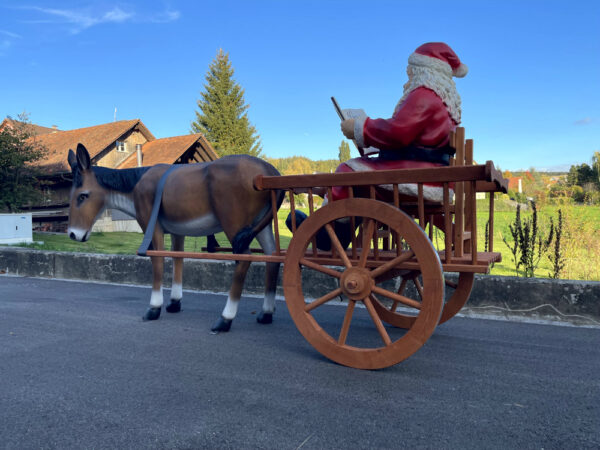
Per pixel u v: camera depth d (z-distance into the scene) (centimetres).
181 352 352
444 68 332
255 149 4547
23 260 847
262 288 618
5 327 436
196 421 233
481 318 482
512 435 220
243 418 236
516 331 426
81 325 443
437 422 233
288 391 273
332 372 307
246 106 4550
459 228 310
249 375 300
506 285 480
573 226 707
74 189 473
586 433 222
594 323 446
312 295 583
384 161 334
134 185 467
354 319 479
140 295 630
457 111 338
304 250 328
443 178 282
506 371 312
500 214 2300
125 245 1562
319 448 206
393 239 420
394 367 318
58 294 638
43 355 345
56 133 3120
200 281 662
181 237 493
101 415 240
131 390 274
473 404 256
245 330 423
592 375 305
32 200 2178
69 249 1354
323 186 320
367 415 241
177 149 2728
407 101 326
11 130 2152
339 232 360
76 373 304
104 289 684
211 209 406
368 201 302
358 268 311
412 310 527
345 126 341
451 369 315
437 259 282
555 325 451
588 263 682
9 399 261
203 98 4525
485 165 268
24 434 220
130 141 2867
